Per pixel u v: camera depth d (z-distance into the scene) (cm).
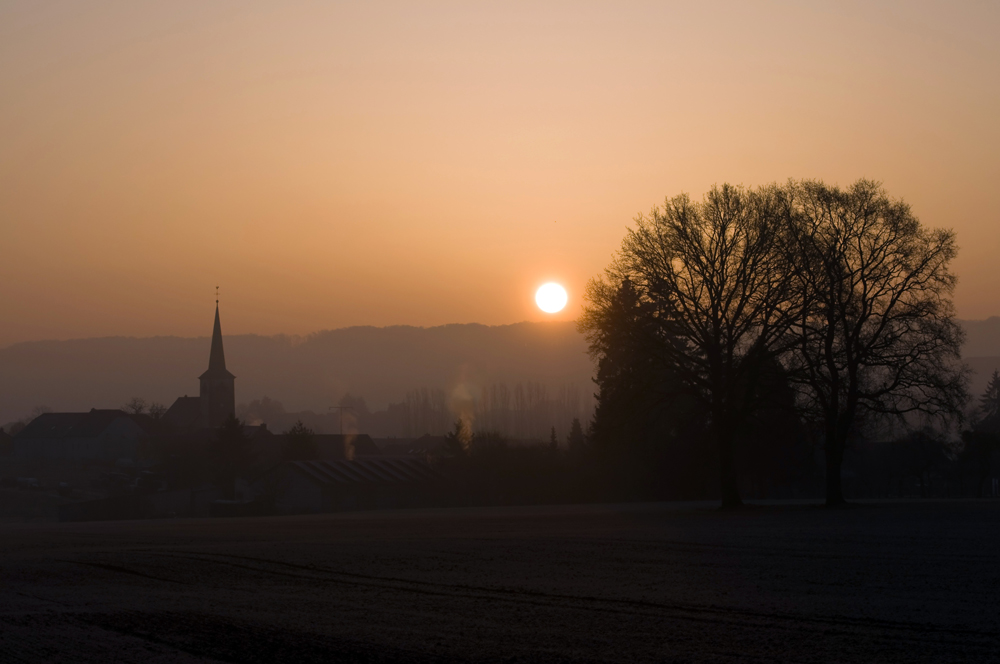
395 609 1580
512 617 1487
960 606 1544
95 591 1847
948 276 5159
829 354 5219
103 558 2545
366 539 3256
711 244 5284
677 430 7088
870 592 1716
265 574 2123
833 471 5353
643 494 8394
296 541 3192
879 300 5250
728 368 5291
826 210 5303
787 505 5588
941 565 2148
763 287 5141
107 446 18762
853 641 1263
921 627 1359
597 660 1163
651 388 5488
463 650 1229
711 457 7525
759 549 2639
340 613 1539
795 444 6244
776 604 1587
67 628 1411
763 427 6088
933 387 5134
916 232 5216
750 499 8012
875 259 5253
